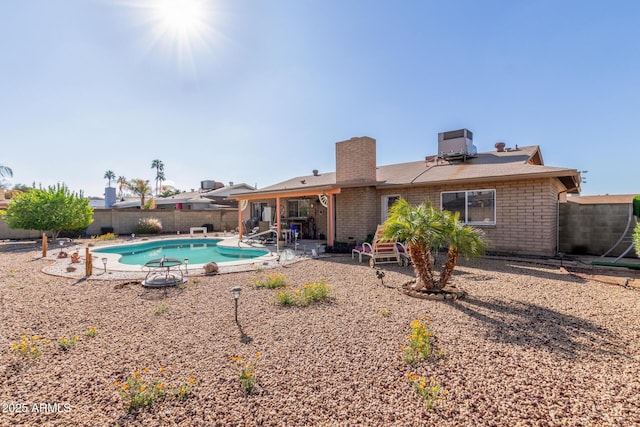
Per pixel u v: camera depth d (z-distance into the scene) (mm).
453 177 12234
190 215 26641
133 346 4148
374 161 14523
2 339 4387
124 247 16391
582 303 5742
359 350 3949
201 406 2889
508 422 2602
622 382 3145
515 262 10109
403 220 6547
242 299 6297
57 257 12352
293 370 3492
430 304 5797
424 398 2941
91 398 3021
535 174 10234
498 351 3848
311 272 8984
